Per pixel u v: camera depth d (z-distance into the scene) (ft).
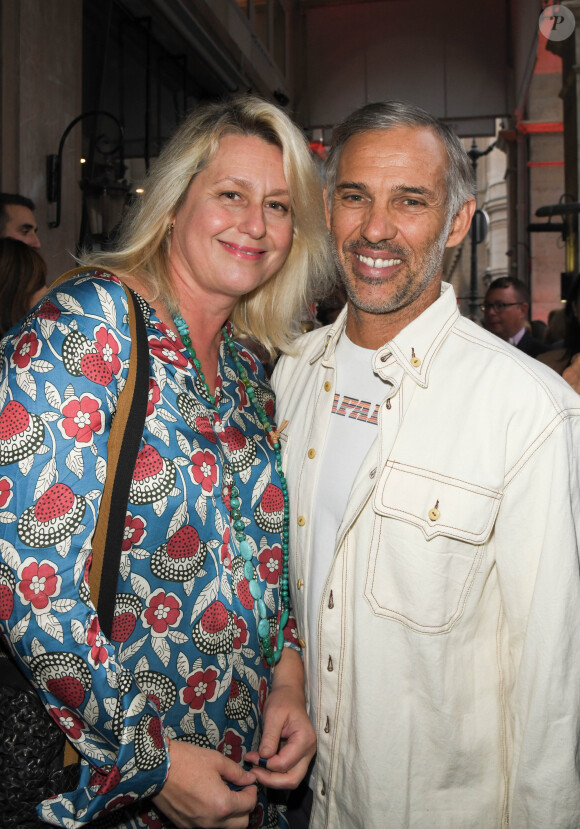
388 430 4.41
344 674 4.49
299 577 4.77
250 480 4.56
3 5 13.50
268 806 4.53
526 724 4.09
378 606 4.29
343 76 35.12
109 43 18.34
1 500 3.29
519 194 45.37
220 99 4.58
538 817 4.08
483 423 4.22
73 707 3.33
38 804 3.39
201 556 4.00
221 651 4.11
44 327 3.57
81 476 3.44
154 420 3.89
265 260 4.59
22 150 13.88
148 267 4.46
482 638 4.37
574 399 4.22
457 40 34.22
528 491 4.09
